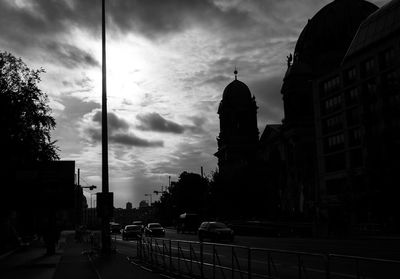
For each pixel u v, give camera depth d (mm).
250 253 12969
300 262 10531
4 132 38719
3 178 32969
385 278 8016
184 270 18531
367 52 78000
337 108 86562
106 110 30656
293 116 110125
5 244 38594
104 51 31047
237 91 161500
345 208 63844
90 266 22891
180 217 84000
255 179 105750
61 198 33562
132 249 38406
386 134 64688
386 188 57562
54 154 44062
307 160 105000
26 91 41719
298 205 101312
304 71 112312
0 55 42250
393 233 50250
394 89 71625
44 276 19328
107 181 30312
